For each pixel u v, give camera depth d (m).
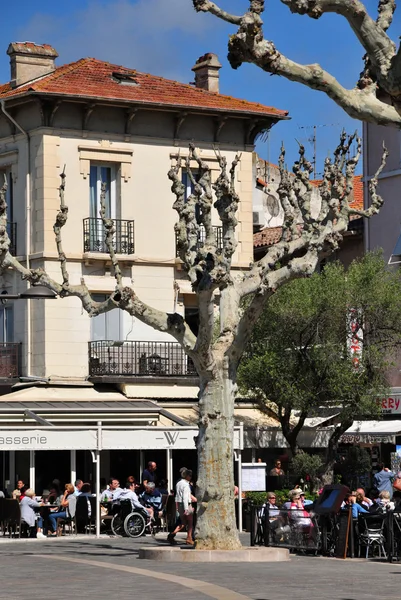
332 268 44.34
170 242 50.16
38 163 48.19
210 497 28.30
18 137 49.06
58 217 29.81
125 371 48.81
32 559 28.25
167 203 50.19
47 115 48.06
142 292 49.53
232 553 27.52
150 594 20.47
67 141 48.47
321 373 42.56
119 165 49.50
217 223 51.25
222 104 50.94
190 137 50.78
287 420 44.09
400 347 43.47
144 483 39.50
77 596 20.28
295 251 29.91
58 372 48.03
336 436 42.62
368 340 43.41
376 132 50.38
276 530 30.70
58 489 41.28
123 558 28.52
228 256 28.05
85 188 48.72
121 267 49.16
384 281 43.53
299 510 30.19
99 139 49.00
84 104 48.38
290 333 43.09
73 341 48.41
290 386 42.44
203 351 28.11
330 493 29.06
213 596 20.06
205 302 27.52
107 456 46.78
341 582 22.42
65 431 36.88
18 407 42.94
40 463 45.59
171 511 34.91
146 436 37.78
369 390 42.16
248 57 15.66
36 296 33.88
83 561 27.50
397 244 48.94
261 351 43.56
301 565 26.41
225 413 28.56
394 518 27.66
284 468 47.75
